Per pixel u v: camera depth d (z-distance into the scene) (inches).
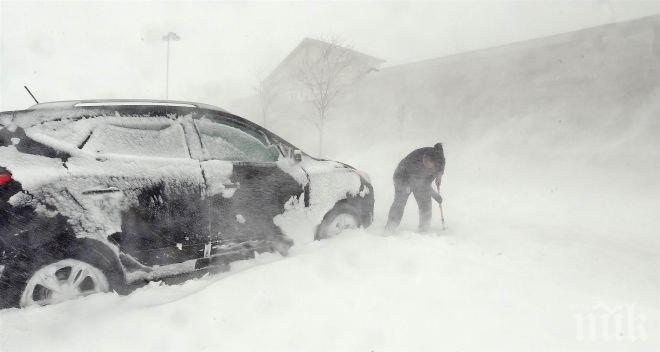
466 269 117.3
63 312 91.9
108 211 102.5
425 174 189.2
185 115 124.9
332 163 163.2
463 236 187.9
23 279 91.4
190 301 94.3
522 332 87.8
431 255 125.1
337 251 124.3
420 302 98.1
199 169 119.4
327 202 150.4
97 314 91.2
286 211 139.5
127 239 105.8
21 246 90.9
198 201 117.9
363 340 83.9
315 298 98.2
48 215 93.9
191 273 118.5
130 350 79.2
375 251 125.7
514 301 100.3
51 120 105.0
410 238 161.9
